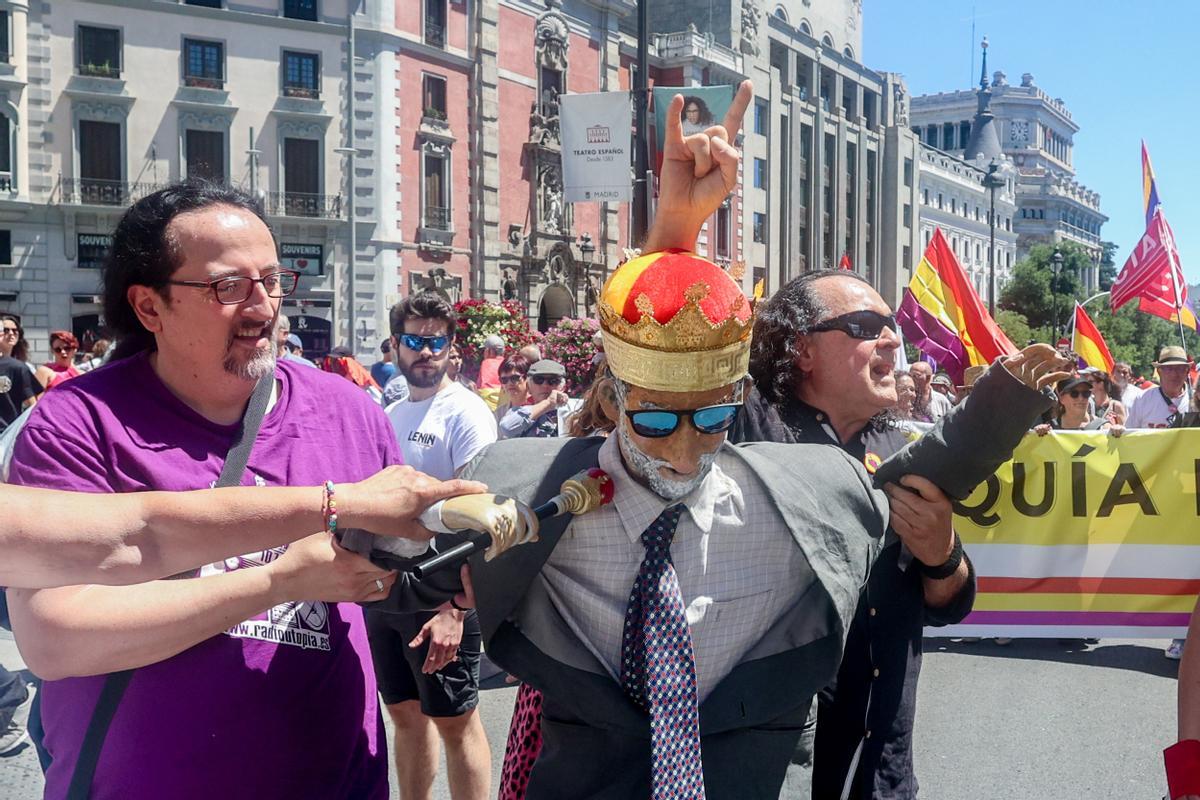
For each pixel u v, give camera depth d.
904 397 7.29
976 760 4.58
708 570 1.84
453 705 3.35
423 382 4.35
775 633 1.88
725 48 38.66
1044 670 6.00
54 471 1.78
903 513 2.10
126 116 24.86
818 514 1.87
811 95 46.38
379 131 27.25
